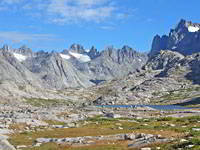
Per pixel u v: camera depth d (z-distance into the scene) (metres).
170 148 40.69
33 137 67.94
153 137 52.97
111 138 60.81
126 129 77.62
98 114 148.00
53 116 117.00
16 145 57.34
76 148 50.72
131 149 45.69
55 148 52.59
